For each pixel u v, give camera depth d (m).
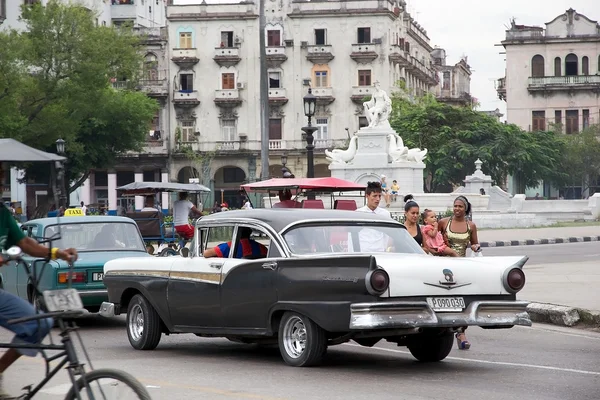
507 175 122.12
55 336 20.09
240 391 13.16
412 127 112.88
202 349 17.86
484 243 53.47
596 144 124.50
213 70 129.38
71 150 83.81
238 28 128.75
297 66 128.75
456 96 170.50
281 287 14.95
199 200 87.25
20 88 71.38
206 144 129.50
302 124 128.75
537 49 136.38
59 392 13.38
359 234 15.70
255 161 128.88
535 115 136.88
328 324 14.33
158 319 17.56
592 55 135.50
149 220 35.78
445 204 69.75
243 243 16.16
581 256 43.72
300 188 24.45
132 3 136.88
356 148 68.25
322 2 128.12
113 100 99.88
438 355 15.91
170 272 17.02
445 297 14.41
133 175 130.88
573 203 87.69
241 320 15.71
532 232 64.81
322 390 13.20
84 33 76.38
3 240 10.53
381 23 127.62
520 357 16.66
